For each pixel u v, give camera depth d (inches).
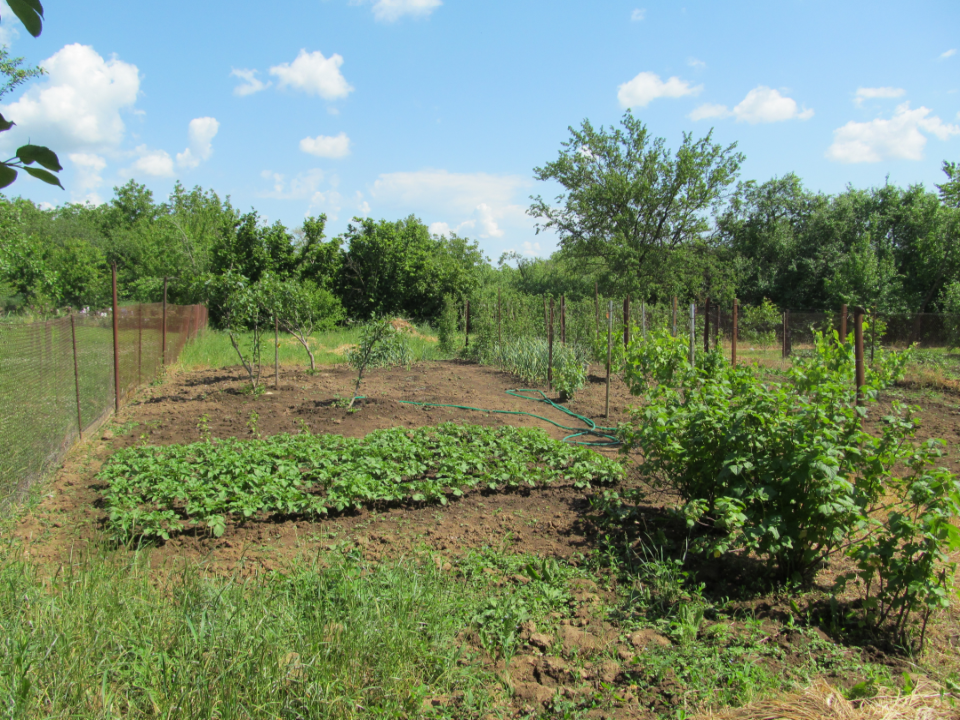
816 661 131.9
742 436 168.6
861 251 1131.9
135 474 242.5
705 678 124.0
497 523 217.9
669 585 162.2
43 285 813.9
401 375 566.6
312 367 561.9
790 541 152.6
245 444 288.4
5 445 225.9
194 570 158.6
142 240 1323.8
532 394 478.9
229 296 465.4
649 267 1197.7
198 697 107.9
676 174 1180.5
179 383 512.7
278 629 129.6
